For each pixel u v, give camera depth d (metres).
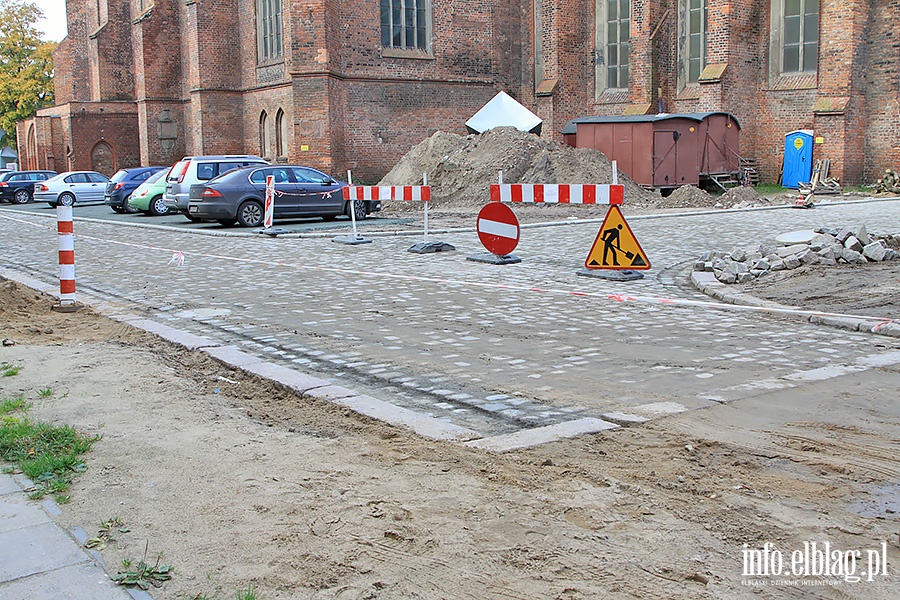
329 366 7.46
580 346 8.08
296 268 14.07
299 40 36.66
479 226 14.34
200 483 4.60
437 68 40.84
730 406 5.97
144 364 7.51
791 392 6.31
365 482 4.58
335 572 3.58
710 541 3.84
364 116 39.25
